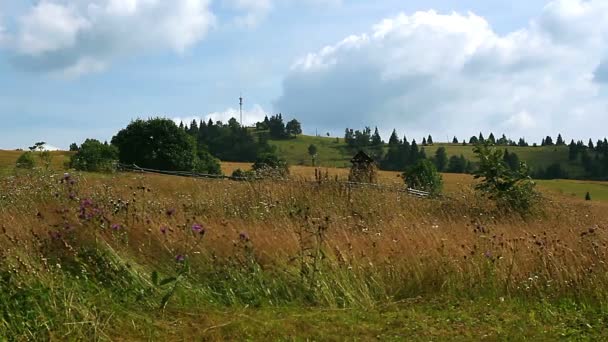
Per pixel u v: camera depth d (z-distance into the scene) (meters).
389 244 7.50
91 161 30.64
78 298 5.45
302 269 6.70
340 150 125.81
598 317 5.99
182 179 14.38
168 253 6.87
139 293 5.95
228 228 7.81
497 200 12.81
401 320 5.80
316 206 10.48
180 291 6.13
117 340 5.04
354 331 5.45
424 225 8.88
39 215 7.45
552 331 5.54
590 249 7.37
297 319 5.73
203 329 5.37
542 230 9.70
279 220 8.66
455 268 6.97
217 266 6.77
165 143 55.22
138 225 7.39
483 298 6.61
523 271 6.92
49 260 6.39
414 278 6.87
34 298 5.26
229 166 74.00
